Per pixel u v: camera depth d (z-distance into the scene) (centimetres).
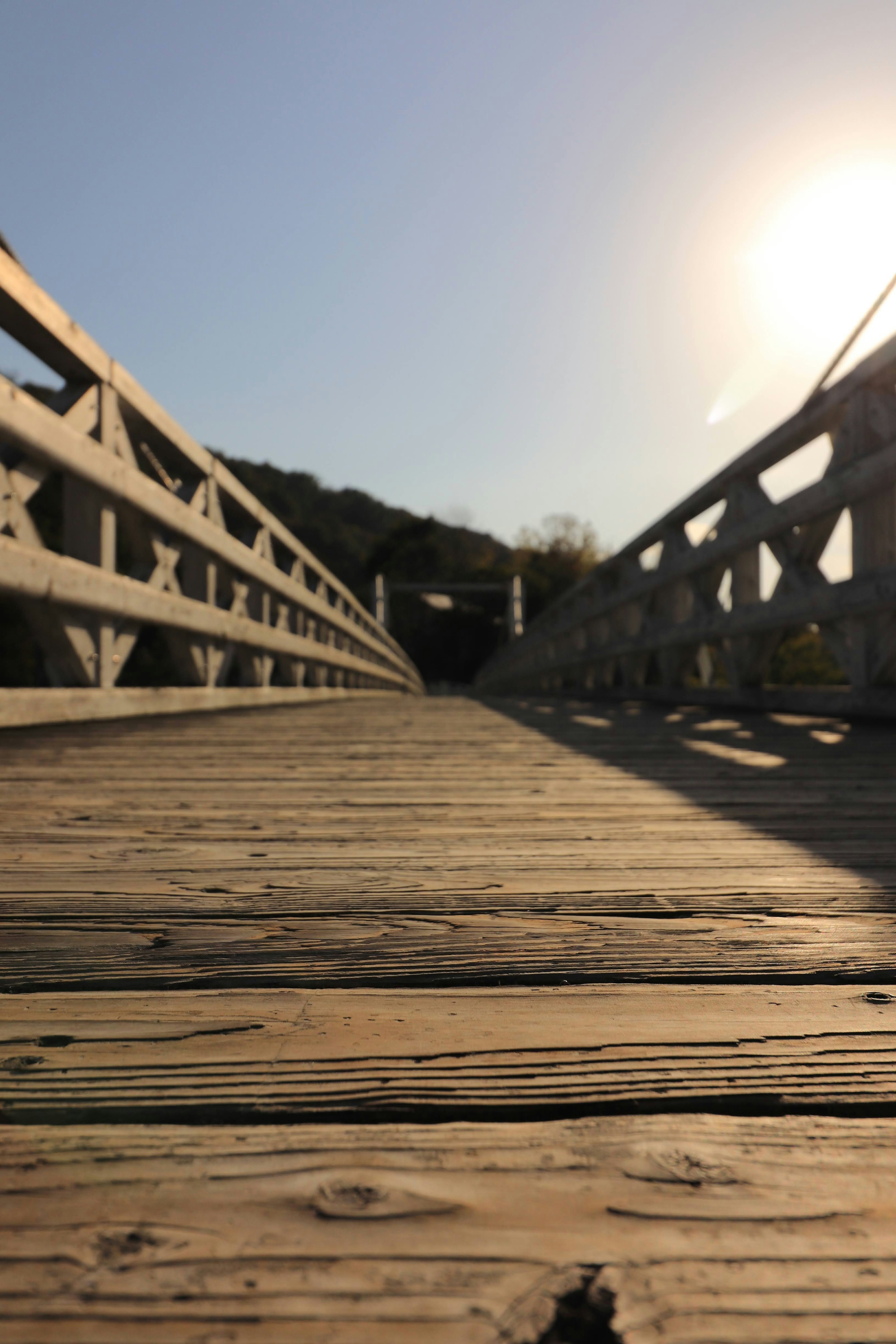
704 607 681
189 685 595
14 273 319
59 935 117
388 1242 55
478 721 544
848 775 282
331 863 159
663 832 188
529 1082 77
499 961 108
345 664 1176
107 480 408
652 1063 81
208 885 143
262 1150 66
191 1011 93
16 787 248
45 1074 78
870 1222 58
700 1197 60
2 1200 59
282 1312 50
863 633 456
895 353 391
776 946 114
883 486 418
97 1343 48
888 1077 78
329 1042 85
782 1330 49
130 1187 61
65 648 405
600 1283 52
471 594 5391
